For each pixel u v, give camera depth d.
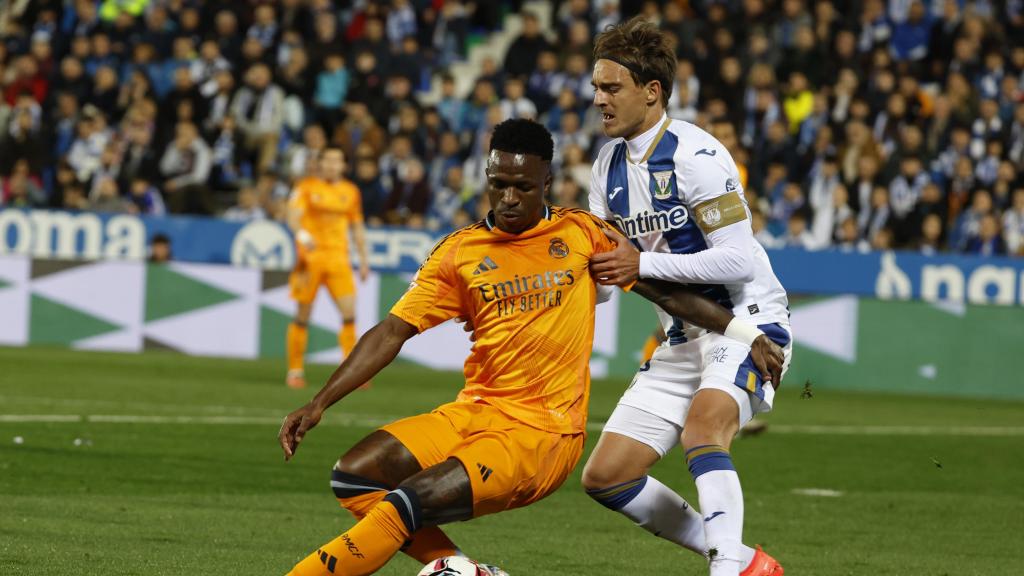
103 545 12.28
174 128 40.22
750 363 10.38
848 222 36.09
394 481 9.34
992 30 42.16
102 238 36.34
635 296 34.34
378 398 27.22
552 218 9.79
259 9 43.75
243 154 39.91
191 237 36.19
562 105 39.72
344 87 41.94
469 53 47.66
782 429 24.92
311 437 21.11
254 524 13.84
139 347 36.00
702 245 10.68
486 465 9.12
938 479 19.28
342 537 8.98
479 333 9.72
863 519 15.67
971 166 37.81
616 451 10.65
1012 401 32.72
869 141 37.53
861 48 42.22
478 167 39.25
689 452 10.10
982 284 33.97
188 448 19.22
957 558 13.34
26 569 11.06
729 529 9.83
